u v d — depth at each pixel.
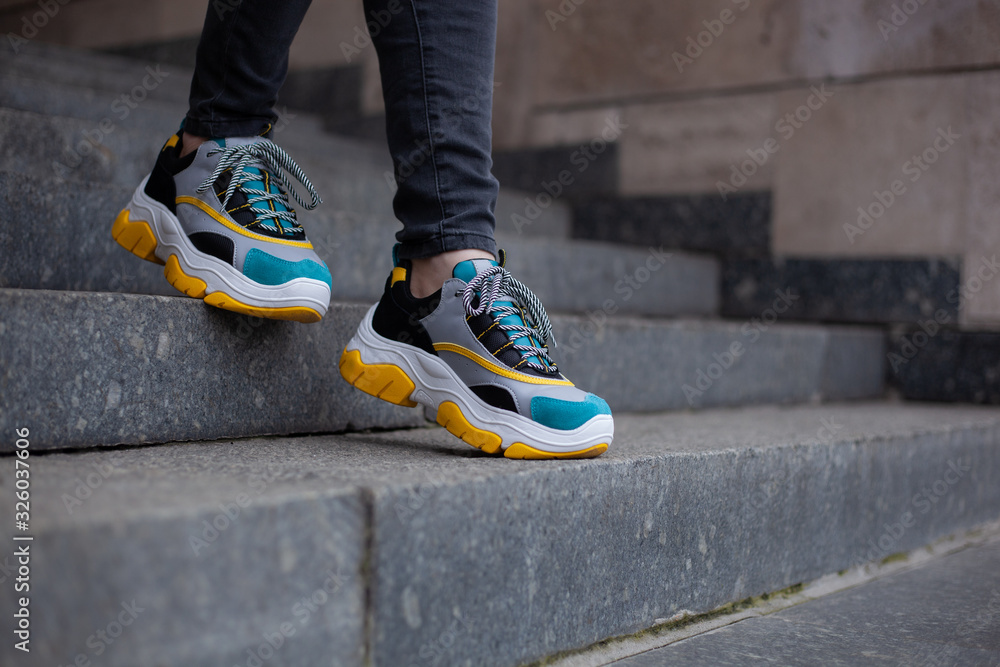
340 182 2.63
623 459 1.20
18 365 1.03
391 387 1.30
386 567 0.90
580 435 1.18
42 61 2.92
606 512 1.15
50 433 1.07
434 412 1.59
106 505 0.77
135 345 1.16
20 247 1.35
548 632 1.07
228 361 1.27
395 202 1.28
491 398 1.21
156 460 1.06
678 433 1.64
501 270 1.26
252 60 1.26
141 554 0.74
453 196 1.23
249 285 1.23
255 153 1.29
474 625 0.98
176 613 0.76
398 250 1.32
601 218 3.51
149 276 1.58
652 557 1.22
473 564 0.98
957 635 1.26
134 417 1.16
